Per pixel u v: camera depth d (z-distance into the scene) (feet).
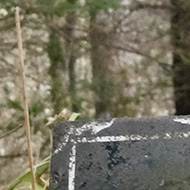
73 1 4.87
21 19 4.68
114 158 1.73
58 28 4.92
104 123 1.84
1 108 4.36
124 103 5.05
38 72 4.75
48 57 4.88
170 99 5.11
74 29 5.01
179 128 1.81
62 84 4.85
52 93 4.71
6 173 4.33
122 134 1.80
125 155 1.74
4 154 4.41
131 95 5.09
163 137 1.78
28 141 1.67
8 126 4.37
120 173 1.69
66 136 1.79
